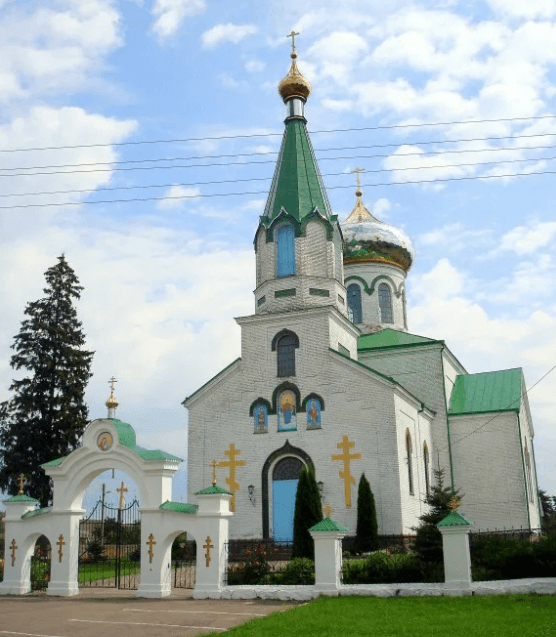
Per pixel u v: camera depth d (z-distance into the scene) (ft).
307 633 49.14
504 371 152.35
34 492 146.51
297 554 99.60
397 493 111.65
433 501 91.04
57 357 155.63
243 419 123.65
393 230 173.17
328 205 134.10
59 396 151.53
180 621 59.36
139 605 70.28
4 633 54.75
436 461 138.00
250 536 117.91
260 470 120.16
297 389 121.49
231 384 126.21
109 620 60.64
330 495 115.14
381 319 168.25
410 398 124.26
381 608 60.23
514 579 73.46
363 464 114.62
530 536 127.34
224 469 122.31
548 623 50.37
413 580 76.74
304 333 123.65
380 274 169.78
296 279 126.52
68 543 82.12
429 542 84.99
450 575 68.49
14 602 74.69
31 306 158.71
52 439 149.69
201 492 77.00
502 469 136.36
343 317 127.54
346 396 118.32
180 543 118.01
